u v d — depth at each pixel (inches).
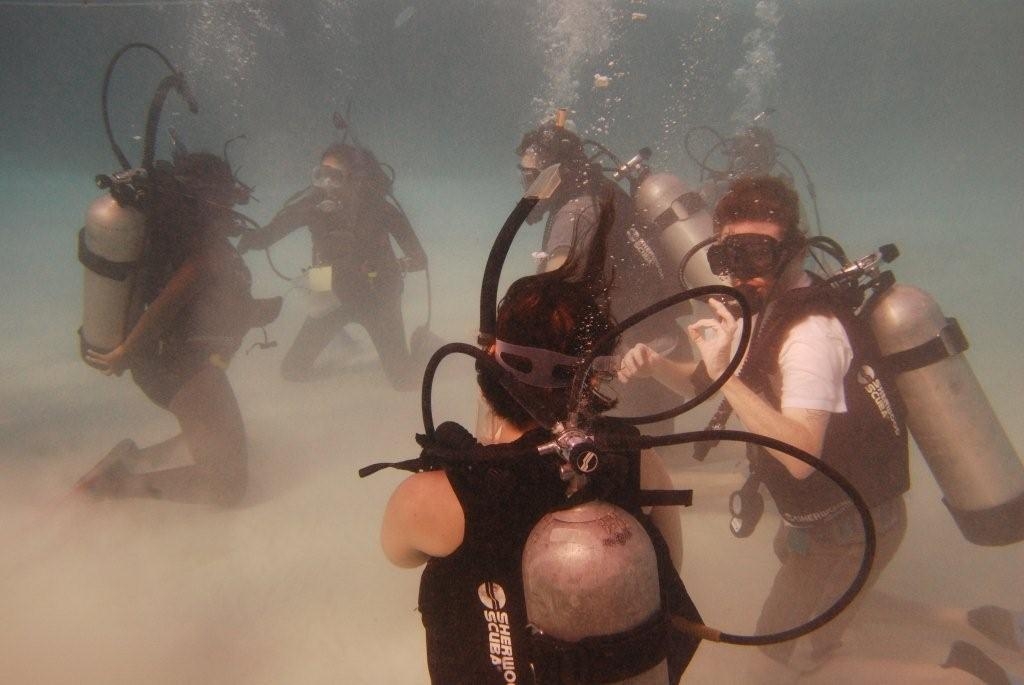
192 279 140.9
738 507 99.8
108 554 144.3
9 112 2122.3
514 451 40.9
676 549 53.1
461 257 433.4
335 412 213.8
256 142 1546.5
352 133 208.2
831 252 88.0
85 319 139.4
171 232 138.4
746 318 42.4
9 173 1140.5
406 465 47.1
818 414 74.7
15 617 125.2
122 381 246.7
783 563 101.9
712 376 83.0
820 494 88.2
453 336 277.9
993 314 299.1
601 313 44.1
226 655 118.0
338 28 1900.8
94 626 123.9
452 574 45.0
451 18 1895.9
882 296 91.6
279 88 2026.3
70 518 150.0
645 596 36.7
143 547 147.2
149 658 116.9
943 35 2060.8
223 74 1617.9
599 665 36.1
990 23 1930.4
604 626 35.7
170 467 179.2
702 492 158.6
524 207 41.0
